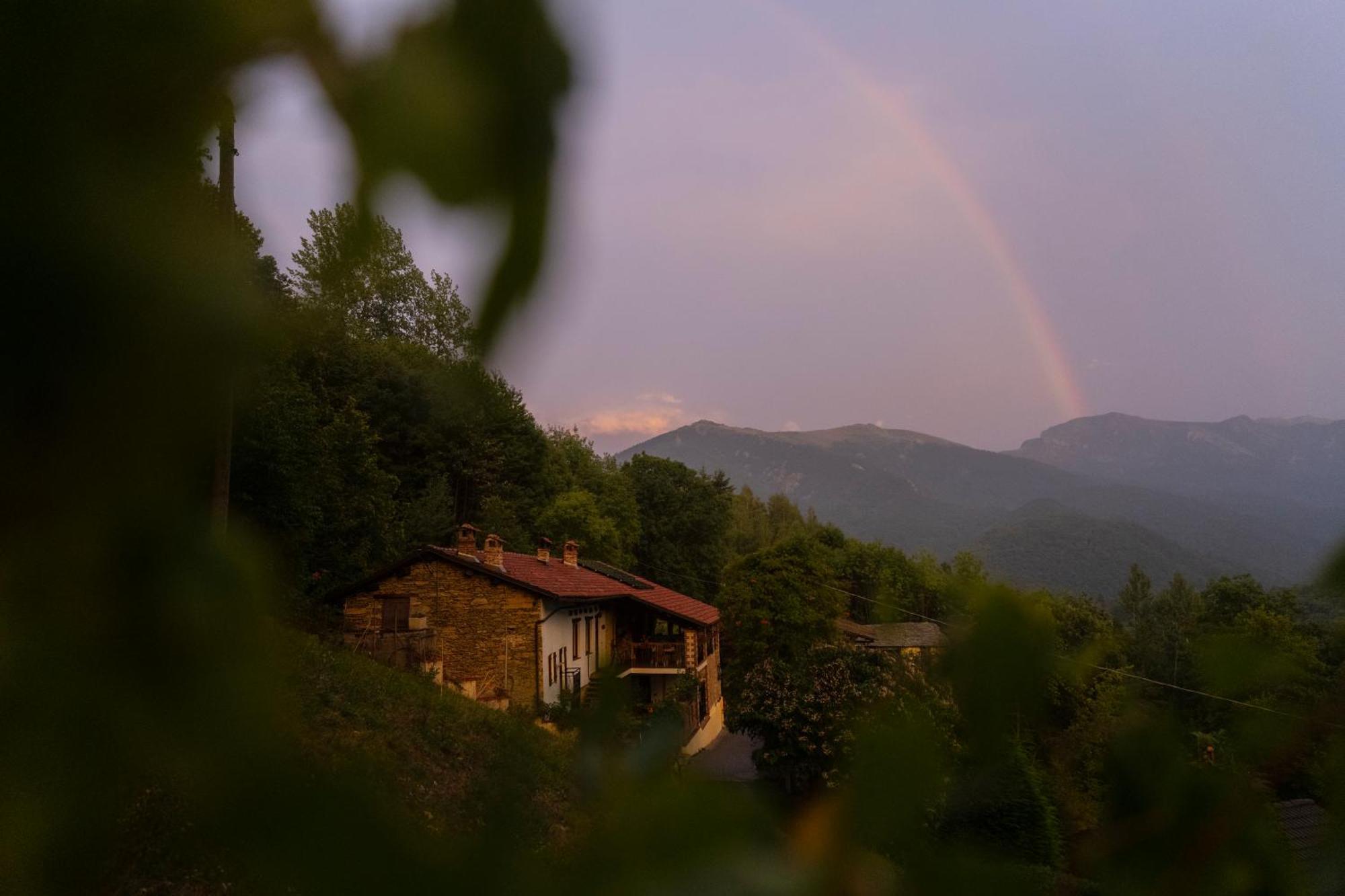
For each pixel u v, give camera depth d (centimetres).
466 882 47
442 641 2084
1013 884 66
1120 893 72
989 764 75
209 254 50
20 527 51
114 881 43
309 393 1331
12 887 45
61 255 48
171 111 49
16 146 47
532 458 4166
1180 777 77
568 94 52
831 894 58
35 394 50
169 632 53
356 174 50
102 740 48
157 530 53
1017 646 79
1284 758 79
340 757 49
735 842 56
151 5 47
